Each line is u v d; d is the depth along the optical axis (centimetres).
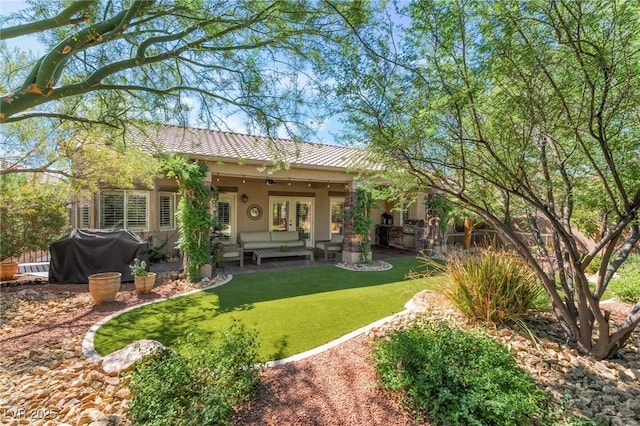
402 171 381
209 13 327
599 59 246
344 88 319
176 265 982
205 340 414
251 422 258
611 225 390
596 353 385
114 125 475
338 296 645
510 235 404
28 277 799
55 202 779
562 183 394
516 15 242
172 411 242
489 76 273
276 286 730
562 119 293
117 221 1027
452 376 279
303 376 330
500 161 310
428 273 671
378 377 325
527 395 266
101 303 590
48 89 271
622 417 273
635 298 588
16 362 373
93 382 321
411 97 309
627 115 304
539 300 486
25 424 261
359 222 1030
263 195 1276
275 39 355
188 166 743
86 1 254
